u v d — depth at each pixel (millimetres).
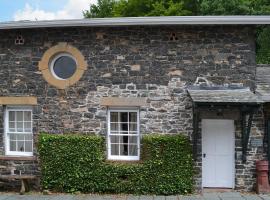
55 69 12914
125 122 12570
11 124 13250
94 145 12180
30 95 12875
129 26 12266
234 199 11055
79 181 12242
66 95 12664
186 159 11867
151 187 11953
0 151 13133
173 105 12188
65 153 12281
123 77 12383
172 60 12203
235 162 12086
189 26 12117
